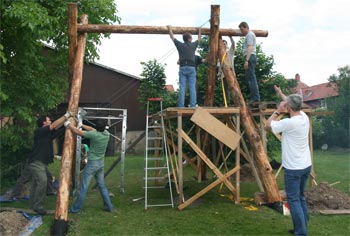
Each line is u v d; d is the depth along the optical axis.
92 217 6.45
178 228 5.81
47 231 5.62
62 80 10.70
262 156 7.40
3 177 9.46
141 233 5.56
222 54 8.40
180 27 8.24
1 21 7.77
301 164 4.77
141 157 17.81
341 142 22.17
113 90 20.19
